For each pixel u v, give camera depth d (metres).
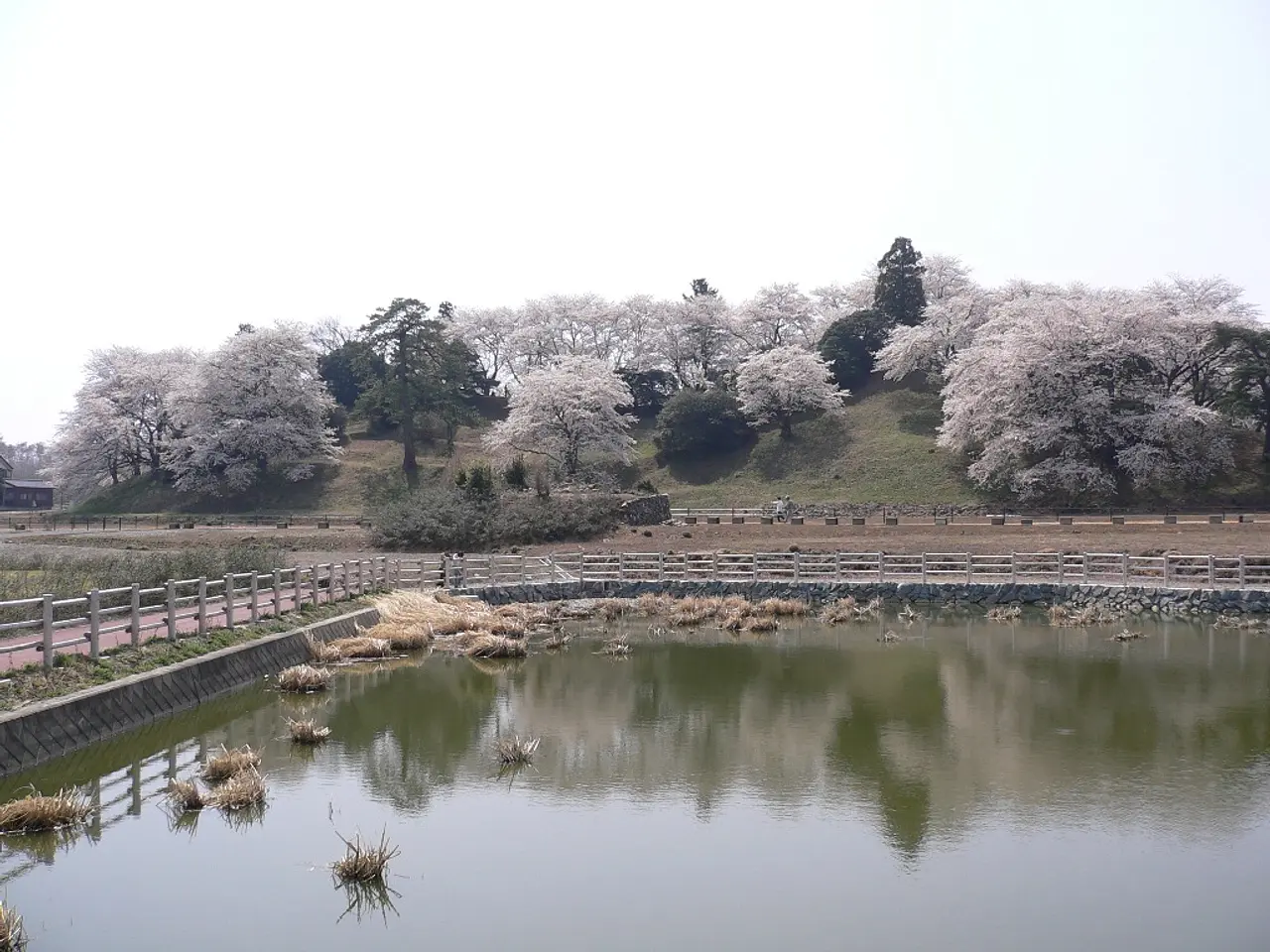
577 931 7.91
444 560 30.84
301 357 72.19
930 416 71.38
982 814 10.58
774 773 12.14
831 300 93.81
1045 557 32.88
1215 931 7.84
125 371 75.56
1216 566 30.45
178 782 10.95
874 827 10.23
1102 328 53.03
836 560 31.53
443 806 10.95
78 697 12.40
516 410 68.56
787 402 72.25
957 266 89.12
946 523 43.19
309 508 66.31
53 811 10.12
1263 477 52.78
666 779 11.88
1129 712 15.10
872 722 14.66
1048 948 7.58
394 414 70.38
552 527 42.97
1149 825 10.19
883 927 7.95
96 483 75.44
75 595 18.47
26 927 7.97
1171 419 50.41
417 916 8.18
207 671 15.64
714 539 41.00
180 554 23.92
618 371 85.81
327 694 16.80
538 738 13.86
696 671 19.02
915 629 25.00
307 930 7.93
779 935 7.83
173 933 7.87
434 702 16.20
